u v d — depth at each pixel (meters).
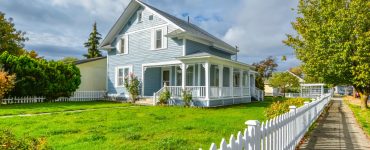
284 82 44.97
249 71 24.91
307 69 16.86
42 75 19.20
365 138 7.07
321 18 16.61
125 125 8.73
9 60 17.58
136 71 22.64
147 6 21.98
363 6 14.06
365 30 14.35
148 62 21.80
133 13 23.44
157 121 9.85
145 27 22.34
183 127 8.40
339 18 14.73
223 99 19.30
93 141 6.42
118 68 24.22
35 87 18.95
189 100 17.39
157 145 5.97
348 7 15.38
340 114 13.57
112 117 10.96
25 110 13.32
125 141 6.43
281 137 4.84
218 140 6.66
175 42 20.20
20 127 8.32
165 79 23.05
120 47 24.27
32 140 3.43
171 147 5.80
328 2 15.52
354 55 14.27
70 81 21.58
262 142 3.76
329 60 14.81
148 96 21.59
